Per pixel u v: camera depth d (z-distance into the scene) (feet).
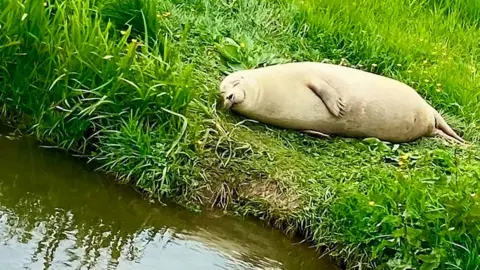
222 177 20.67
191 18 26.37
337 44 28.07
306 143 22.76
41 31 21.68
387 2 31.96
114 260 17.34
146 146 20.53
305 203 20.16
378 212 18.89
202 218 19.83
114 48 21.58
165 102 21.17
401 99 23.81
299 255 19.16
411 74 27.45
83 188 19.86
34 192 19.29
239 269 18.02
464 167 22.15
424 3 33.96
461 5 34.14
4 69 21.53
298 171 21.13
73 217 18.69
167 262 17.71
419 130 24.14
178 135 20.92
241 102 22.44
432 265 17.56
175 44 24.67
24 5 21.85
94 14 24.17
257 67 25.34
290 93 22.95
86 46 21.48
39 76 21.44
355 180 21.20
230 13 27.78
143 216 19.40
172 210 19.86
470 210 17.94
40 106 21.29
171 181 20.33
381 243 18.33
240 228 19.75
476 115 26.61
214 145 21.25
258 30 27.53
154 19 24.50
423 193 19.19
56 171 20.22
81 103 21.01
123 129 20.72
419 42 29.89
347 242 19.04
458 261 17.54
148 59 21.77
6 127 21.34
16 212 18.31
